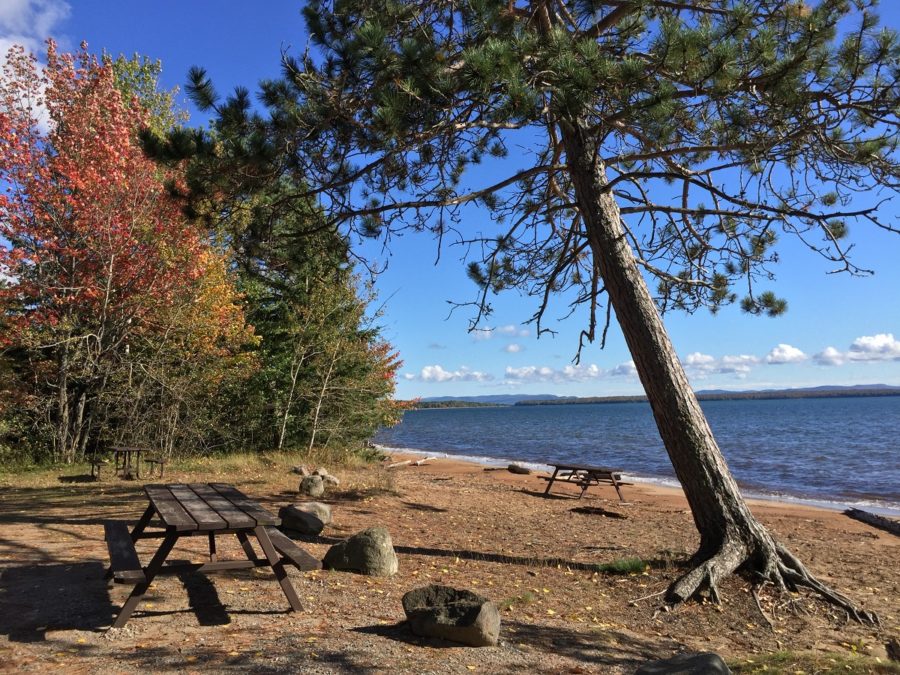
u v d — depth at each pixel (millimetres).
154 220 17641
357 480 14211
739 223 9664
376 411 21844
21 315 16984
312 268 9336
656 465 29406
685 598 6176
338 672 3654
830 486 21594
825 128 6863
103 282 17734
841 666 4500
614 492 18281
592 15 7086
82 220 16781
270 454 18406
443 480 18609
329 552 6336
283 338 20656
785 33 6715
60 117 17906
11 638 3998
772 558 6695
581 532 10047
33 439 17422
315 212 8297
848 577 7875
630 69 5922
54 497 10820
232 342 18984
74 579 5355
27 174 16797
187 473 14359
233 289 19625
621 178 7051
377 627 4574
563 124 7289
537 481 20500
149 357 18375
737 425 70938
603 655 4535
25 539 6965
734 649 5152
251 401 19719
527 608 5656
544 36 6469
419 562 7086
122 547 4773
